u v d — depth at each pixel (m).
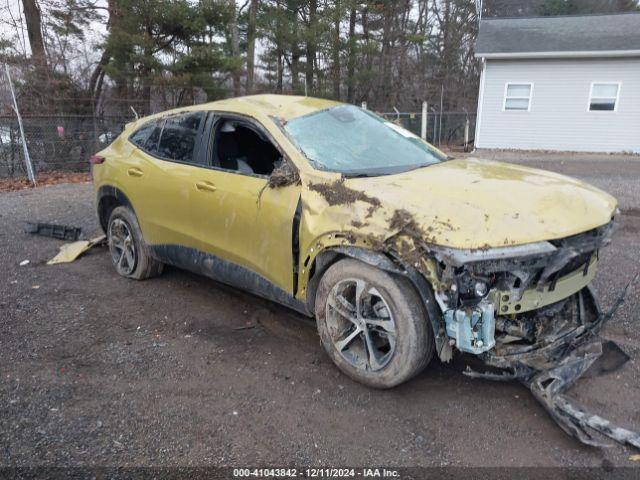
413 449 2.63
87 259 6.04
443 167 3.72
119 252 5.42
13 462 2.55
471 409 2.96
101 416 2.94
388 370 3.02
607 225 3.07
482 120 20.20
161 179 4.51
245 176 3.82
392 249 2.83
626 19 19.75
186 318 4.31
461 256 2.56
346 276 3.12
